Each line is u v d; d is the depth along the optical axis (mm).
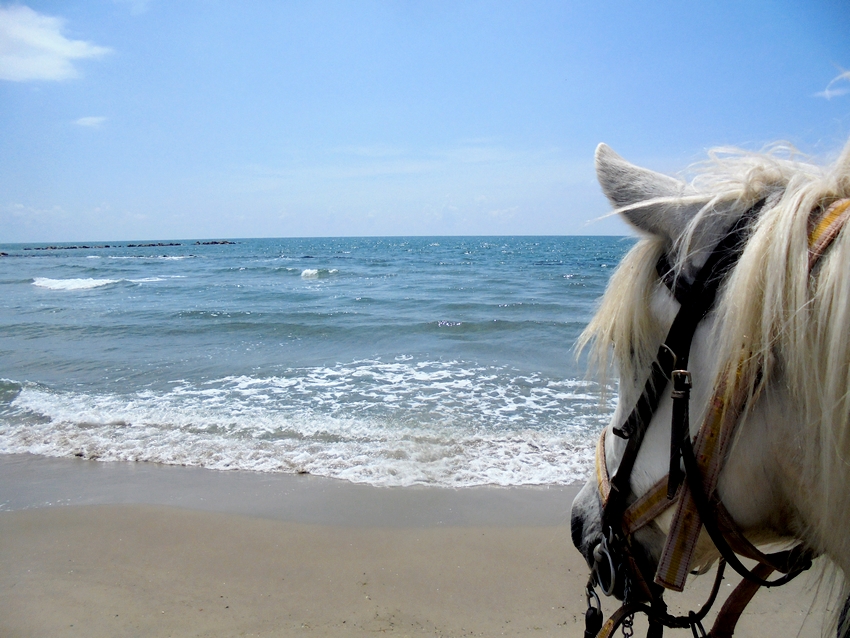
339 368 9719
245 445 5996
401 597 3318
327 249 94562
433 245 116750
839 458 900
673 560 1079
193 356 10891
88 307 18953
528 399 7621
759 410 1012
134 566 3699
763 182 1109
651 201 1148
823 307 914
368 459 5543
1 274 37000
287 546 3939
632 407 1224
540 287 25500
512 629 3002
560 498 4645
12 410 7422
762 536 1132
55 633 3033
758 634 2807
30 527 4254
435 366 9789
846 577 960
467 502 4594
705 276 1077
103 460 5688
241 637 2977
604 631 1264
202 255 70812
